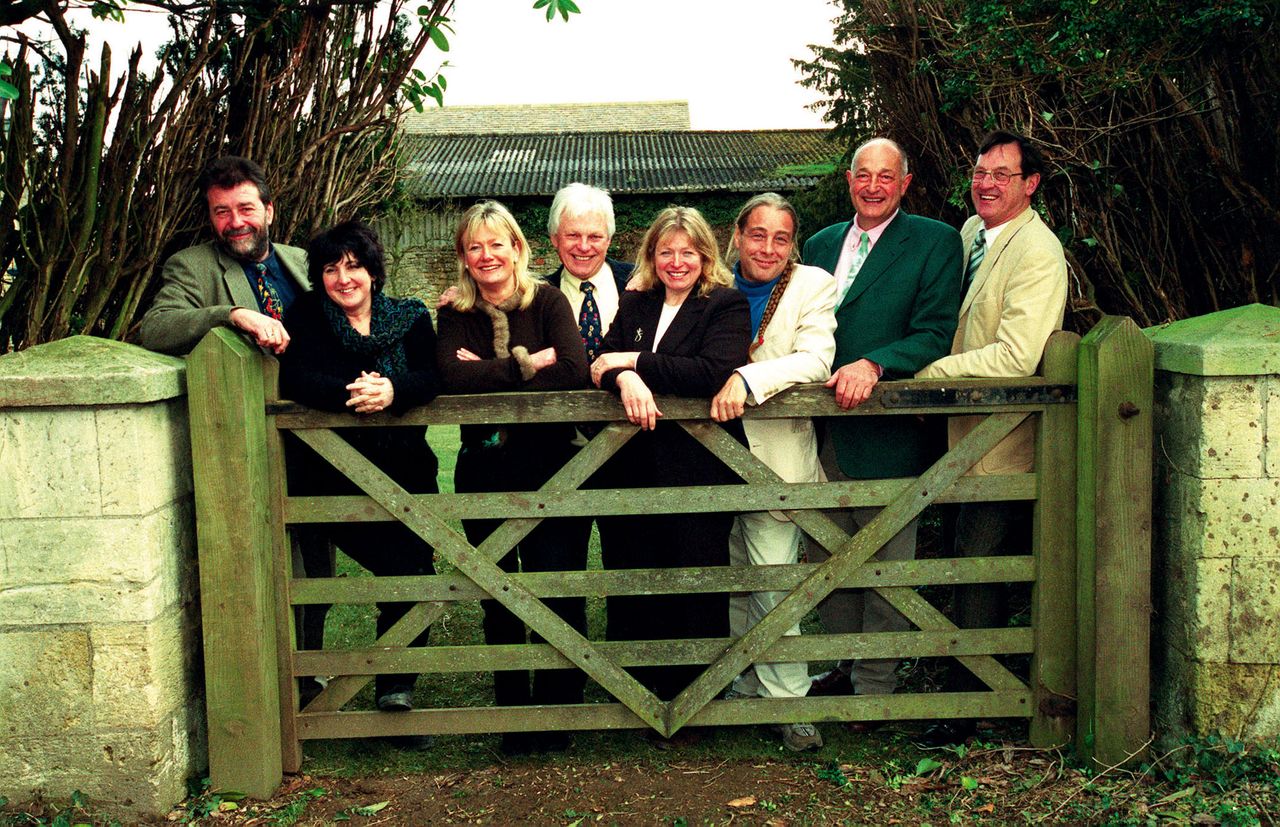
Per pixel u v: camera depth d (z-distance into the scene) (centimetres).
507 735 326
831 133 571
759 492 302
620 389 288
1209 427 280
